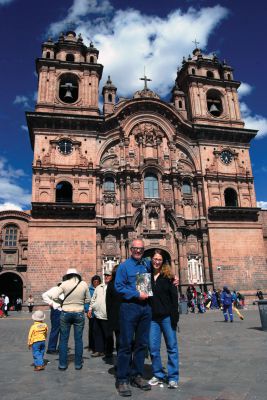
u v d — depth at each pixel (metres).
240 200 43.47
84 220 37.38
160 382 7.46
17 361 10.39
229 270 39.69
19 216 47.84
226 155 45.06
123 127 42.59
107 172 40.72
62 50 45.94
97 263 37.22
